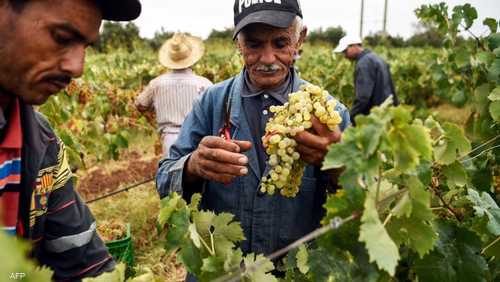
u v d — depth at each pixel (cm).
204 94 232
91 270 178
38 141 159
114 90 912
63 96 640
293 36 210
